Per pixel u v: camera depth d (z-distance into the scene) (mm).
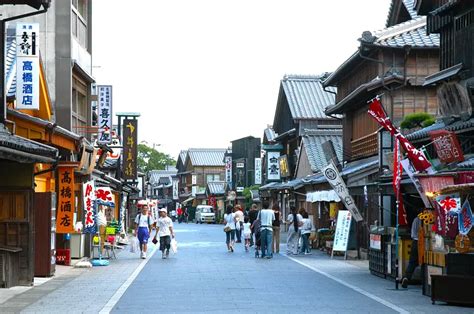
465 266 14094
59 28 25031
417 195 19672
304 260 26469
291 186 45125
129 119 47906
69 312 13047
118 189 39469
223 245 37625
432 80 22203
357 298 15117
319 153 46188
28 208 17375
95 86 33000
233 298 15141
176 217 111188
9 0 16719
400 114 30469
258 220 28547
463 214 13969
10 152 13812
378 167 28281
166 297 15320
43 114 21031
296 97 53344
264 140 69000
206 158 121562
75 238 25312
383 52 30609
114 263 25203
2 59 16703
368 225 26406
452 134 16969
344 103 34406
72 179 21578
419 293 16031
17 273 17266
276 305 14008
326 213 39156
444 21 22781
